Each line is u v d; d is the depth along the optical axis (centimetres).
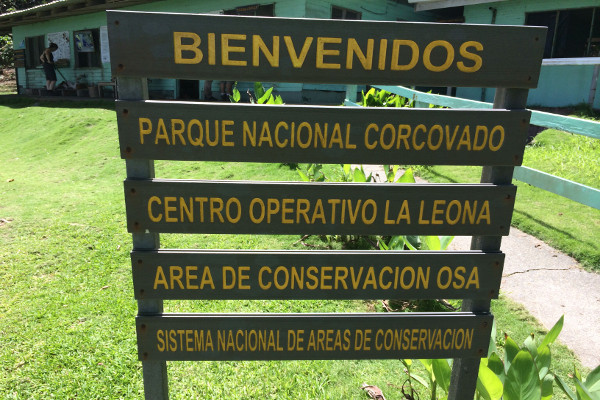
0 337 297
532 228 421
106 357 277
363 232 183
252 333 189
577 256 370
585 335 282
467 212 183
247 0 1219
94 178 755
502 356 265
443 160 180
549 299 320
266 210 179
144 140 172
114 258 411
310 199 179
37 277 376
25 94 1955
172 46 168
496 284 191
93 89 1573
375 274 187
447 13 1473
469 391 201
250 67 171
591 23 981
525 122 178
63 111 1295
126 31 166
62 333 301
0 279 371
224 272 183
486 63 176
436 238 286
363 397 247
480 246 192
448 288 190
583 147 668
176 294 184
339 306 334
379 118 175
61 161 881
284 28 169
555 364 259
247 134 174
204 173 675
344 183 178
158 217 178
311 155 177
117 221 498
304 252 183
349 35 170
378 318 190
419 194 181
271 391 251
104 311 328
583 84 978
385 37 171
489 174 186
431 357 195
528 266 364
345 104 864
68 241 444
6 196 607
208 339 188
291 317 188
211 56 170
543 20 1060
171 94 1417
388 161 179
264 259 183
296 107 172
